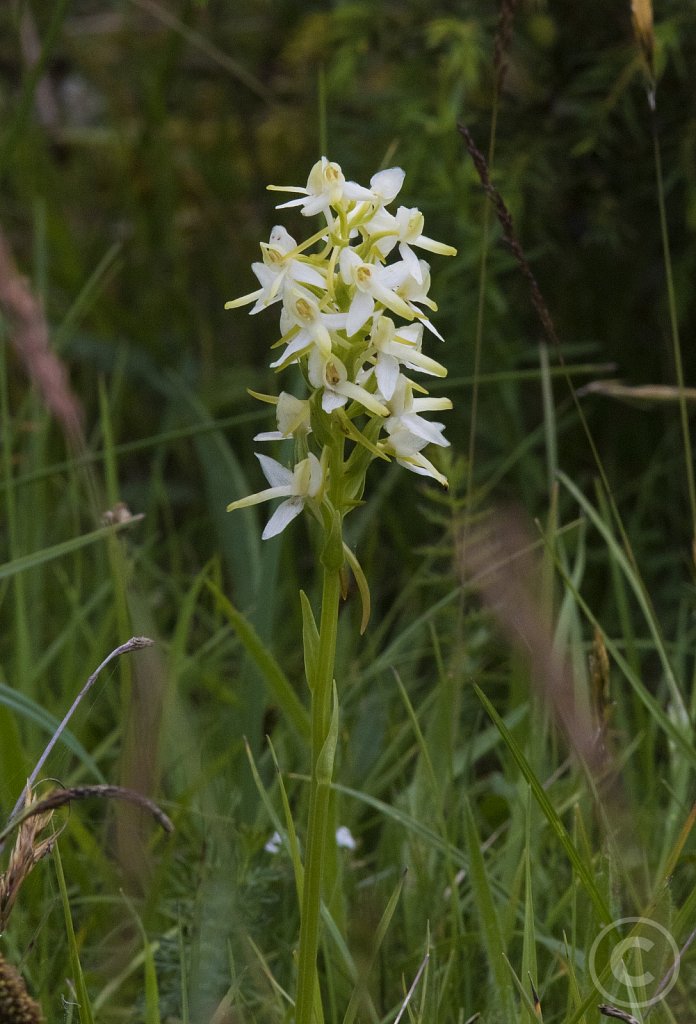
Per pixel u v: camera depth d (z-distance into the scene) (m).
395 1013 0.84
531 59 1.35
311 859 0.76
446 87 1.35
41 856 0.76
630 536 1.25
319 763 0.76
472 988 0.87
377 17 1.43
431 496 0.95
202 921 0.83
